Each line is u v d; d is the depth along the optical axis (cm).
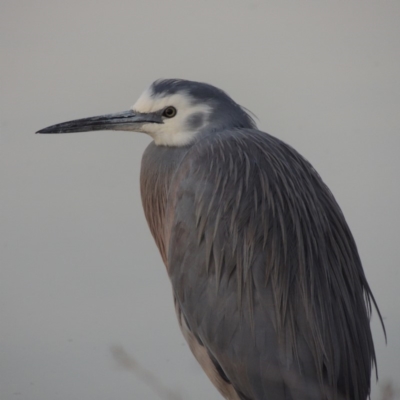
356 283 1045
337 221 1054
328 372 994
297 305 1005
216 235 1038
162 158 1161
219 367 1066
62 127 1161
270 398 1012
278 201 1034
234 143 1084
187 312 1069
